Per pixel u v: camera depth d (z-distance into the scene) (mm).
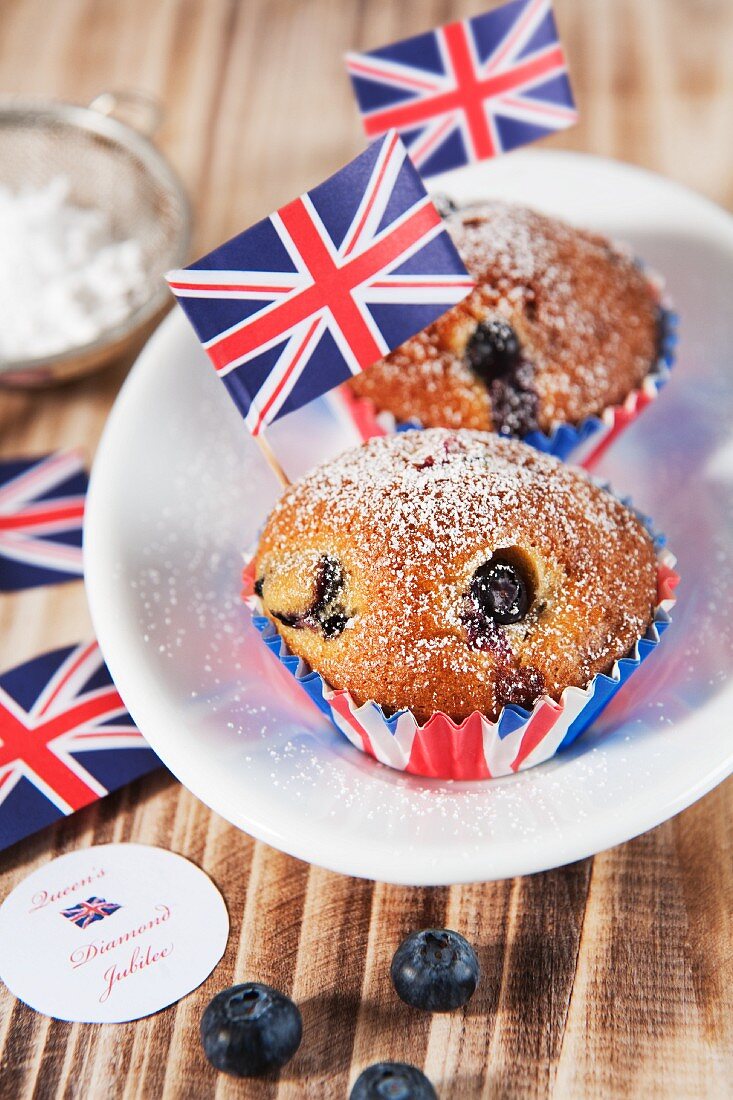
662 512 458
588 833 395
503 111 460
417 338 451
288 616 413
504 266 452
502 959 406
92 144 528
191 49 569
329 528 413
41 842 425
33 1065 397
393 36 566
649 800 398
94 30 576
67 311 500
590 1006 400
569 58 559
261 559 422
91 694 443
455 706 405
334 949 408
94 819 427
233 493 458
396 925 410
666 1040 397
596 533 416
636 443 469
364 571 408
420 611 405
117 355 499
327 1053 397
